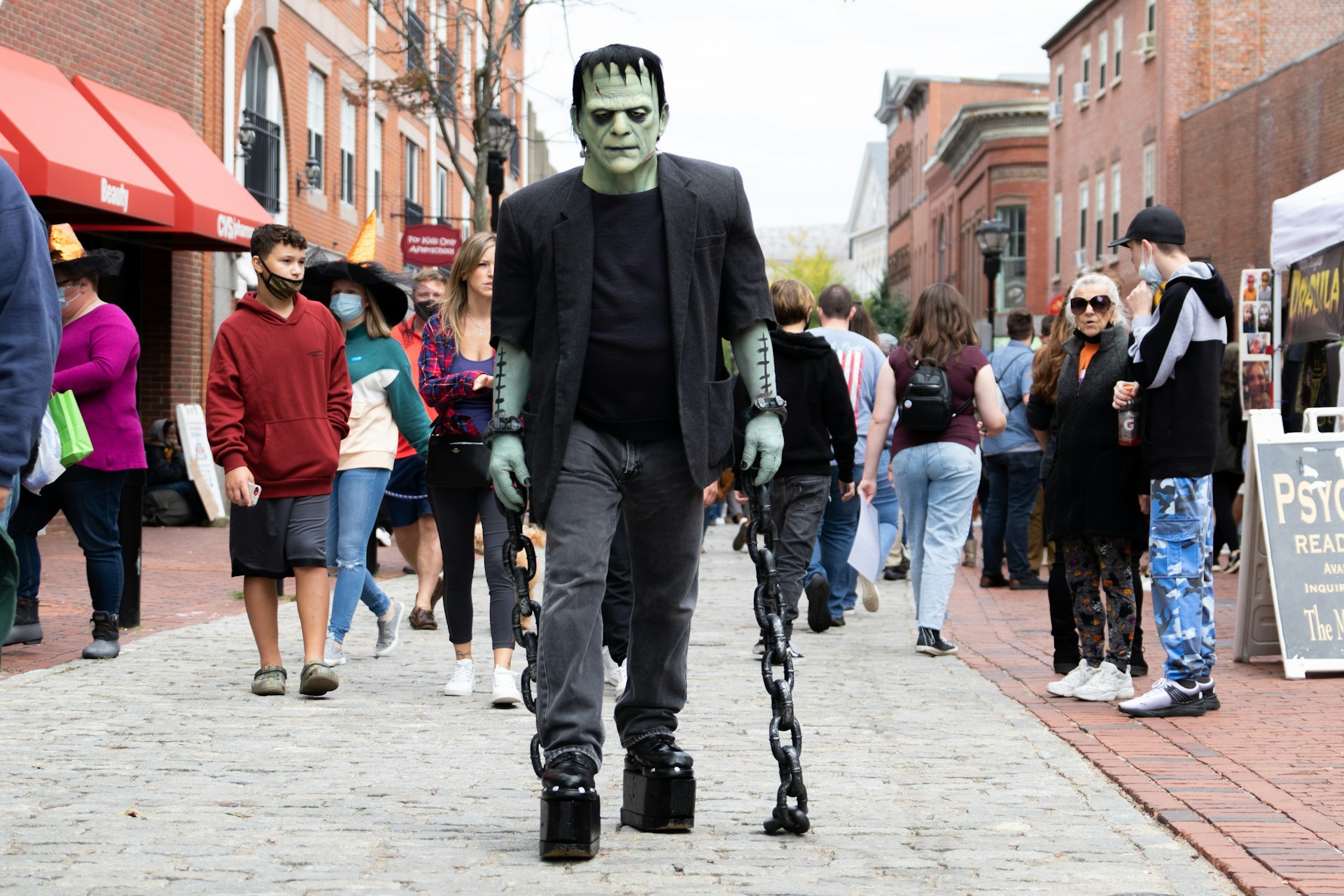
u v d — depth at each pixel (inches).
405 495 368.5
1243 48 1299.2
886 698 275.3
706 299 163.0
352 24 1043.3
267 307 270.2
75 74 642.2
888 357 361.1
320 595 270.4
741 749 224.2
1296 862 158.7
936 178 2797.7
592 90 158.4
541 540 415.2
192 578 485.4
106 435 300.5
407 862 158.6
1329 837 169.8
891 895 147.6
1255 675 308.8
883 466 418.3
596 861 159.2
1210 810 183.5
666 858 160.6
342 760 213.6
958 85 3036.4
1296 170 1035.3
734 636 368.5
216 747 220.7
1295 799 189.8
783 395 328.2
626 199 162.1
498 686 259.3
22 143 540.4
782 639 168.1
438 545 373.7
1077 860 162.6
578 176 164.1
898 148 3494.1
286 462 266.4
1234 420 512.1
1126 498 264.5
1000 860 161.6
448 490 270.4
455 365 268.1
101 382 296.0
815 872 155.6
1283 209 460.1
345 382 278.7
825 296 406.9
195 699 261.9
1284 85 1055.0
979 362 339.9
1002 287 2156.7
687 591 171.3
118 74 679.7
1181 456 252.5
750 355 167.5
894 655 337.4
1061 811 185.9
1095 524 265.4
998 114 2117.4
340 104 1019.9
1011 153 2128.4
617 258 161.8
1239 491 527.5
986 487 502.6
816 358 330.0
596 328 161.9
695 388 162.1
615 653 279.9
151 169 642.2
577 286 160.9
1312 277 460.1
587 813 158.4
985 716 255.9
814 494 329.7
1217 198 1198.9
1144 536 264.1
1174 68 1304.1
